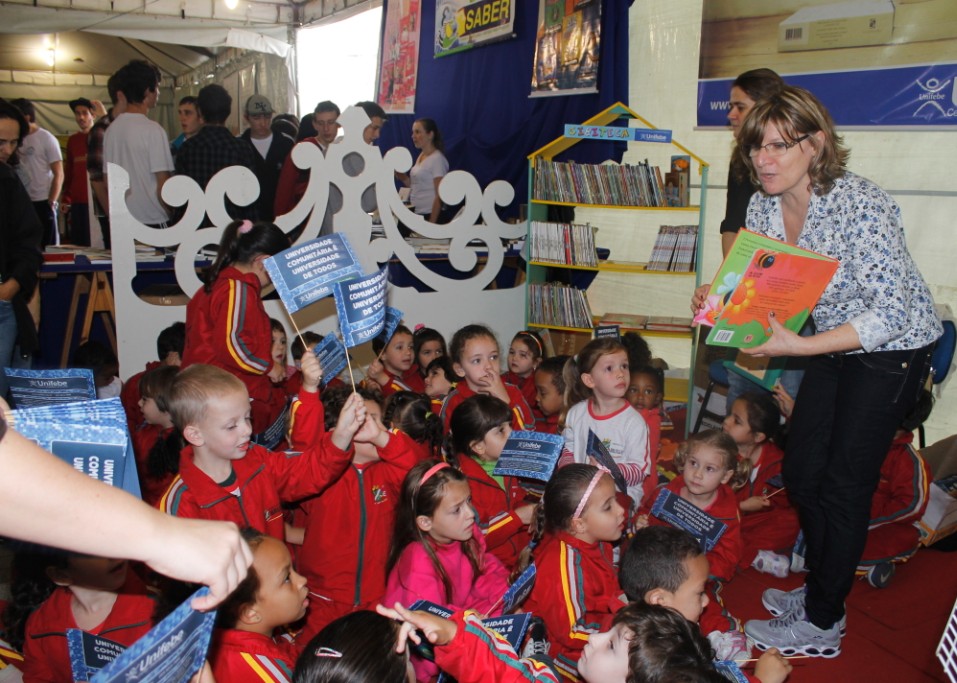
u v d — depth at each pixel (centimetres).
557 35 555
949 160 363
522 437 242
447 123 723
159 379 264
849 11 383
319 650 142
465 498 213
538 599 214
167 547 90
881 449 221
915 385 218
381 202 456
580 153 545
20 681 191
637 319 470
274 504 222
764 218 232
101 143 589
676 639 142
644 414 327
